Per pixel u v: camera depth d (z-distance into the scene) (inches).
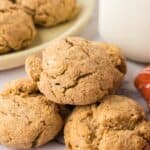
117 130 15.1
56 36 21.1
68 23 21.9
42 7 21.5
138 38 18.4
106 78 15.6
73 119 15.7
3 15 20.4
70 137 15.4
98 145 14.9
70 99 15.5
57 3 21.4
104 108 15.5
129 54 19.1
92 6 22.2
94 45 16.3
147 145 15.1
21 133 15.5
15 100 16.0
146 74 17.5
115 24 18.7
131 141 14.8
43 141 15.9
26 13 21.4
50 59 15.7
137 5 17.8
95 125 15.3
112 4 18.3
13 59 18.9
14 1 22.5
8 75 19.2
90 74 15.5
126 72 18.3
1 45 20.0
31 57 16.8
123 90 18.0
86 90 15.4
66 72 15.4
